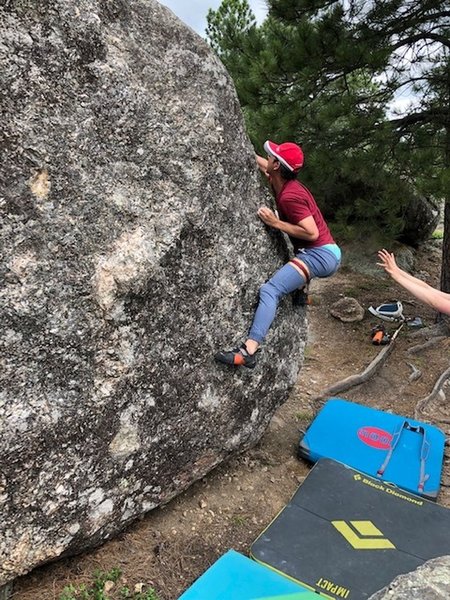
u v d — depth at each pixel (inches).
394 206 242.1
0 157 92.1
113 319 106.9
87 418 105.4
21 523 99.9
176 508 137.1
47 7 96.6
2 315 93.7
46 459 100.7
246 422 146.1
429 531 130.0
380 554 122.0
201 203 121.2
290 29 248.2
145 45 113.1
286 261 151.3
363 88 251.0
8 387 95.3
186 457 130.2
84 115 101.6
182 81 119.4
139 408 114.9
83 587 109.9
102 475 110.7
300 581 113.6
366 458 160.9
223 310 130.4
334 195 295.6
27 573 108.3
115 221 106.6
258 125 249.4
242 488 149.3
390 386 220.8
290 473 159.5
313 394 208.1
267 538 125.1
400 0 230.8
